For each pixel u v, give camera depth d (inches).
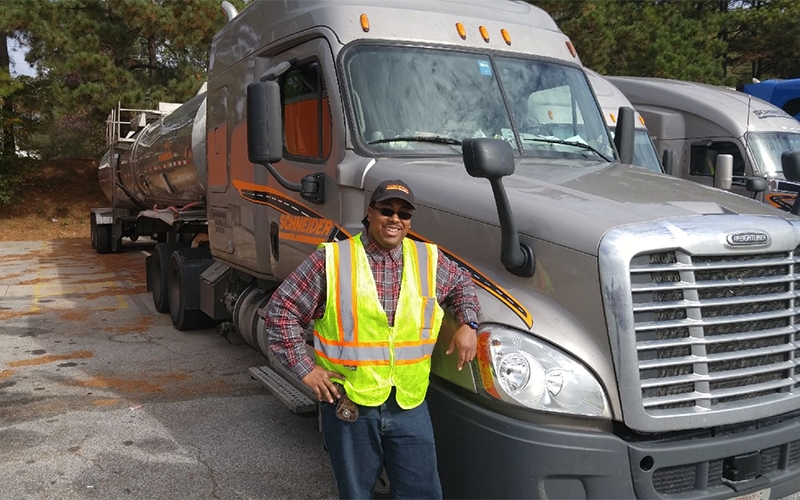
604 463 115.6
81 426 213.2
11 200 952.3
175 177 390.0
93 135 997.8
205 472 182.1
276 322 119.3
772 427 130.1
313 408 172.6
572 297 122.7
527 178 151.3
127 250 684.7
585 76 202.5
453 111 176.1
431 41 181.6
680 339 121.0
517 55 191.2
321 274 119.0
